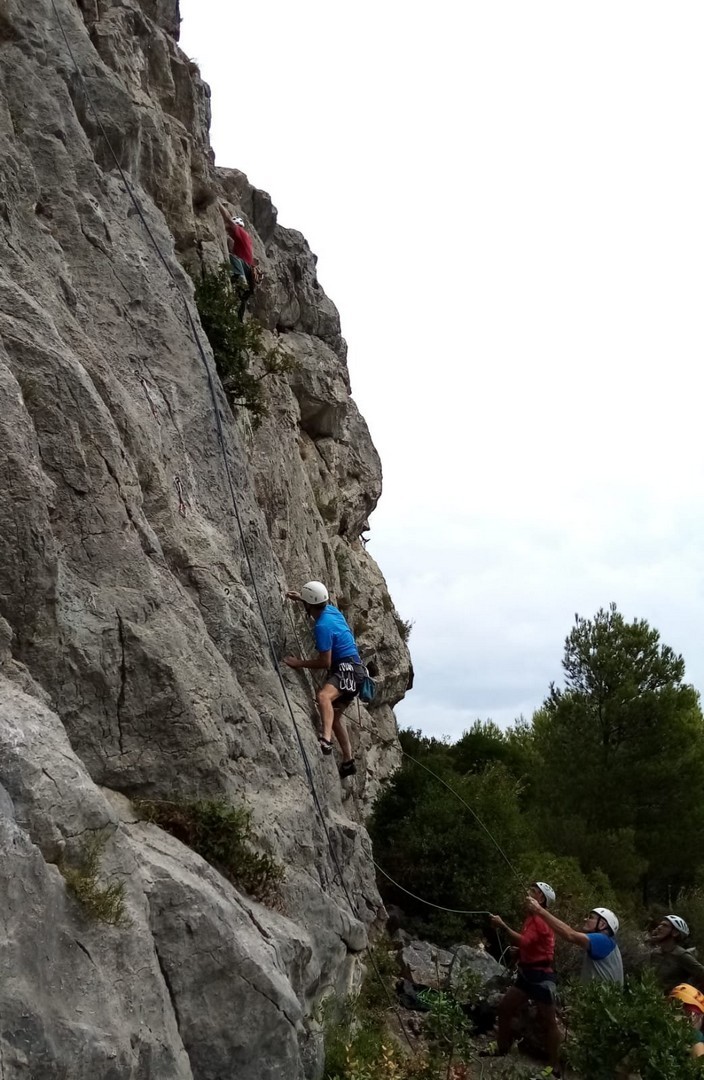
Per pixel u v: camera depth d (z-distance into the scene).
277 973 8.51
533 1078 10.59
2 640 8.60
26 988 6.55
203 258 15.09
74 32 13.09
